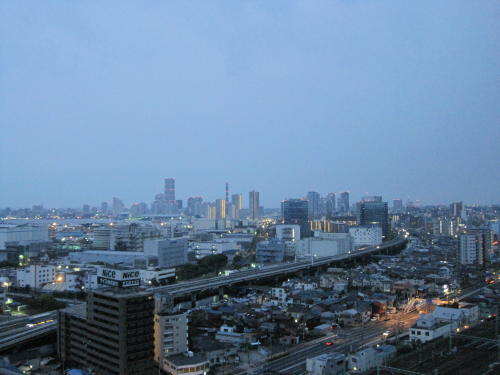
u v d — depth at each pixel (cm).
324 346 18875
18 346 18075
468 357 15888
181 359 16088
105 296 15925
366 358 15738
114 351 15475
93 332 16375
